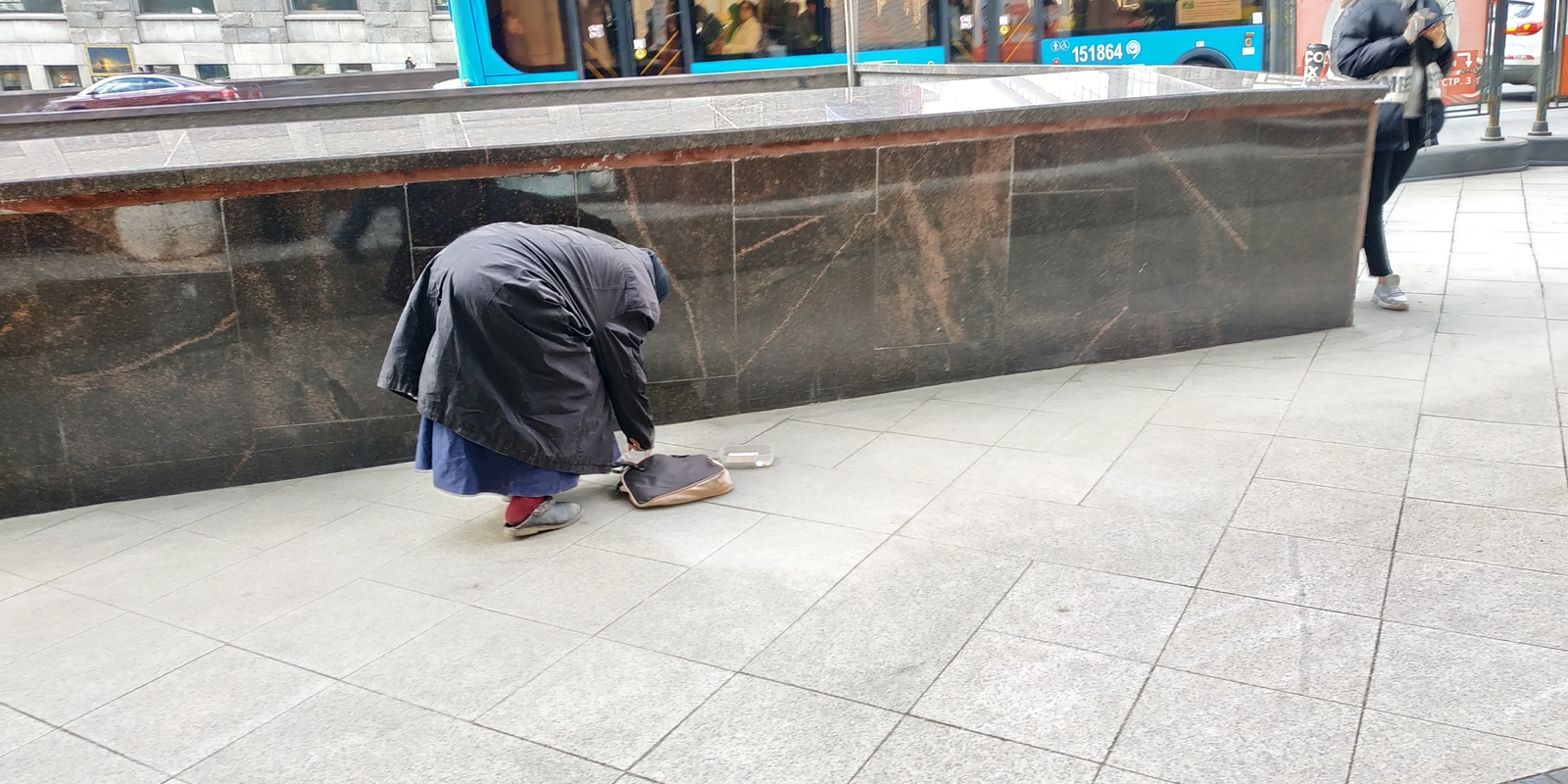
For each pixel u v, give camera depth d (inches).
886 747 97.0
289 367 186.5
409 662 119.3
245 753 103.7
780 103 226.1
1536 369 189.2
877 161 199.2
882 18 518.6
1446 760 89.0
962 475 163.5
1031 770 92.0
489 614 129.6
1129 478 156.1
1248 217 219.1
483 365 143.9
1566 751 89.0
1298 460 157.6
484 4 499.5
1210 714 98.0
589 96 363.3
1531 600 113.5
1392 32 224.2
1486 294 241.6
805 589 129.5
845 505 155.7
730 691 108.3
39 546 165.6
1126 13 513.3
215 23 1299.2
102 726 110.6
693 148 190.2
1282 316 227.1
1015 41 523.5
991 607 121.5
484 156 183.5
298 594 140.2
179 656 124.9
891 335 209.9
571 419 150.7
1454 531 130.9
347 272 184.7
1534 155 397.4
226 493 185.6
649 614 126.2
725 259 197.9
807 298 203.6
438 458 149.1
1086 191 209.8
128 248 174.9
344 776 98.7
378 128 204.2
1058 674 106.7
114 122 312.2
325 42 1331.2
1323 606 115.8
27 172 171.9
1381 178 227.8
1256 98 210.7
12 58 1256.8
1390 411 175.0
